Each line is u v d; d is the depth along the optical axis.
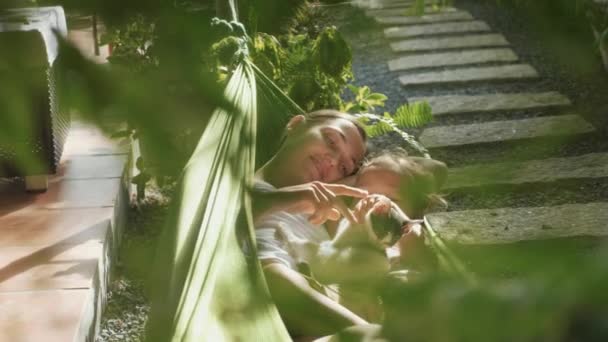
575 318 0.19
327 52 2.85
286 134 2.16
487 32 6.39
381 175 1.95
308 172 2.00
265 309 0.78
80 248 2.70
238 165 1.01
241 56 2.01
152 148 0.28
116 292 2.81
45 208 3.05
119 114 0.28
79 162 3.46
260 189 1.78
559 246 0.22
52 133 3.08
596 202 3.26
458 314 0.20
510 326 0.20
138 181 3.37
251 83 1.80
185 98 0.30
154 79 0.29
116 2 0.28
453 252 0.29
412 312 0.21
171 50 0.31
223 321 0.74
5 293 2.36
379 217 1.72
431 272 0.24
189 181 1.23
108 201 3.09
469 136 4.26
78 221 2.92
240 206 1.11
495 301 0.20
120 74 0.28
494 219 3.05
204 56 0.34
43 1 0.28
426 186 0.52
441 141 4.20
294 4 0.39
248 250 1.04
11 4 0.28
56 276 2.48
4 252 2.68
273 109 2.35
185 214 1.15
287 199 1.67
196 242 1.03
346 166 2.02
